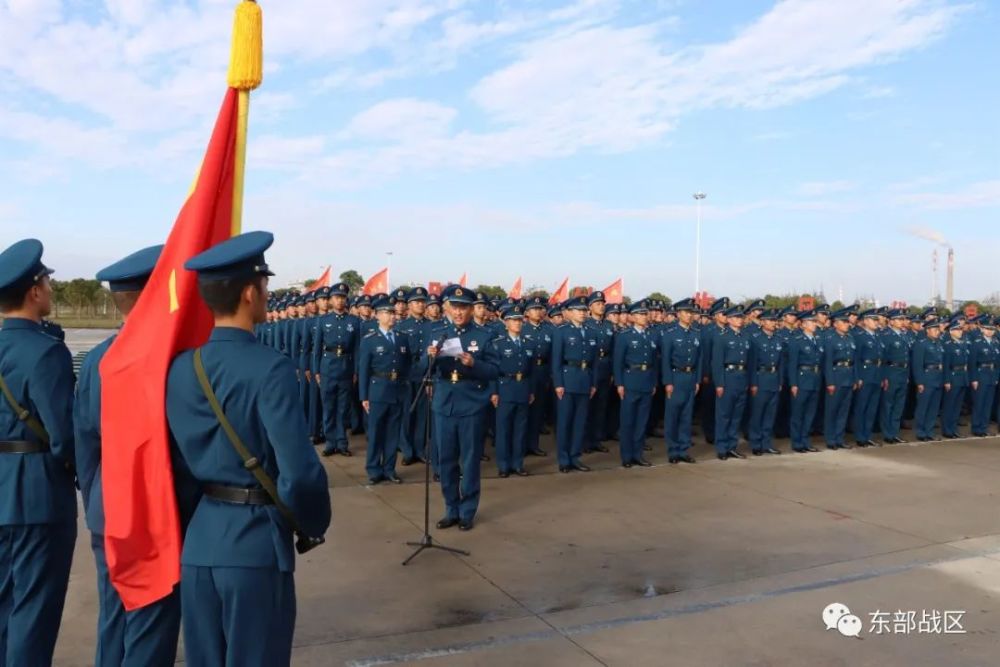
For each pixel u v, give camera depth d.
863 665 3.65
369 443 7.44
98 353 2.81
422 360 6.27
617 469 8.48
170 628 2.55
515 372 7.88
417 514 6.32
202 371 2.27
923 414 11.09
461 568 4.99
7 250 3.13
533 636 3.93
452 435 5.86
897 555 5.41
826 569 5.08
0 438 3.07
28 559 3.08
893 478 8.12
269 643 2.22
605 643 3.85
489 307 8.13
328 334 8.77
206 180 2.63
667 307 10.76
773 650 3.80
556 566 5.05
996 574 5.01
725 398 9.23
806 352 9.76
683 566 5.09
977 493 7.45
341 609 4.26
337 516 6.21
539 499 6.95
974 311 12.92
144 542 2.45
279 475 2.17
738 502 6.93
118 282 2.86
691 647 3.82
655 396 10.99
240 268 2.31
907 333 11.22
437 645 3.80
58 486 3.13
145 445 2.42
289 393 2.21
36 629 3.07
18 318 3.11
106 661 2.73
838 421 10.18
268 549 2.23
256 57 2.69
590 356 8.32
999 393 12.67
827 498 7.15
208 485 2.30
